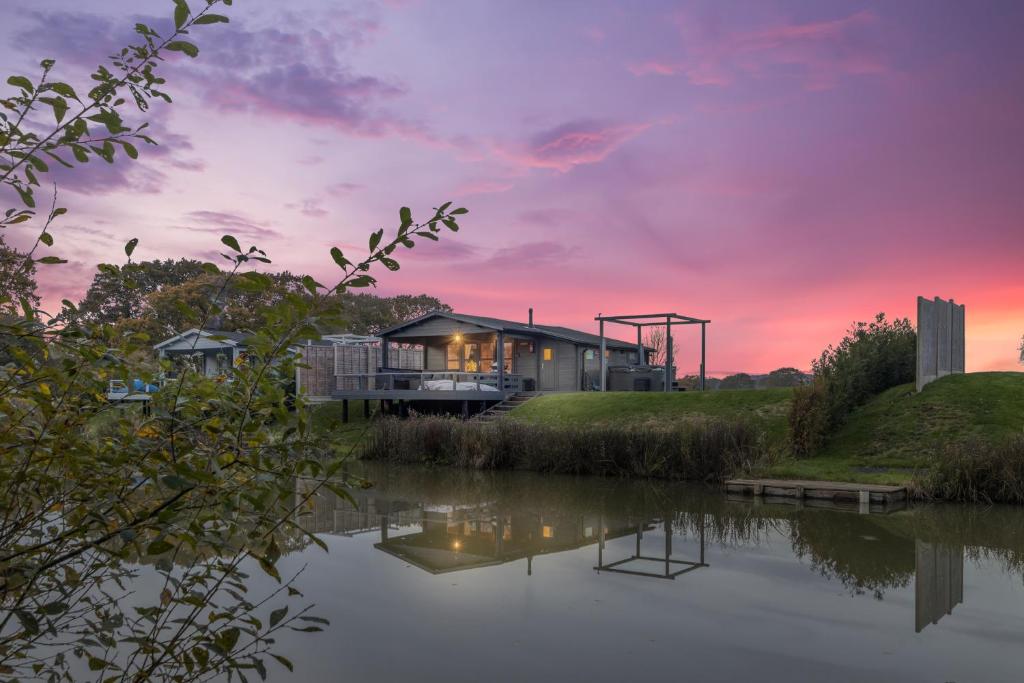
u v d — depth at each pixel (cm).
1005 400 1505
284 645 443
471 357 2888
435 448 1688
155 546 203
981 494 1093
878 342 1797
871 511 1024
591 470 1475
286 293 192
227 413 216
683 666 422
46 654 370
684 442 1416
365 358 2780
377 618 505
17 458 217
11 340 194
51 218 213
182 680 269
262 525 224
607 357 3038
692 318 2555
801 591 594
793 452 1488
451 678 398
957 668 422
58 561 214
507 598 564
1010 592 593
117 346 215
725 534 851
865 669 421
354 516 971
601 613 526
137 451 217
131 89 209
